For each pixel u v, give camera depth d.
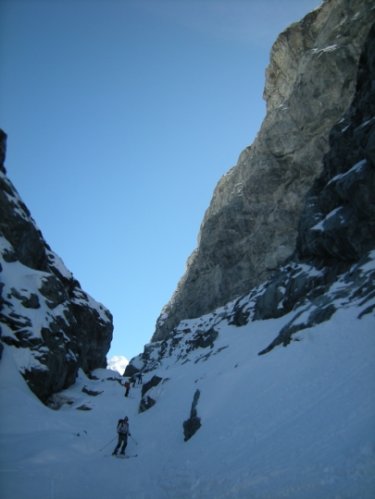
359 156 24.25
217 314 43.84
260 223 54.59
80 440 18.92
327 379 12.03
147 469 14.20
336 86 46.06
